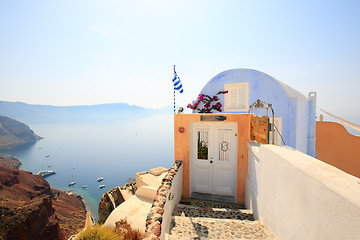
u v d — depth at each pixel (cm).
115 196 1728
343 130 913
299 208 234
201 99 886
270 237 357
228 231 401
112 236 450
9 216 2430
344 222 147
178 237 368
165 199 418
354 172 870
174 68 741
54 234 2783
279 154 312
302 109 806
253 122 593
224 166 700
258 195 464
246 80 866
